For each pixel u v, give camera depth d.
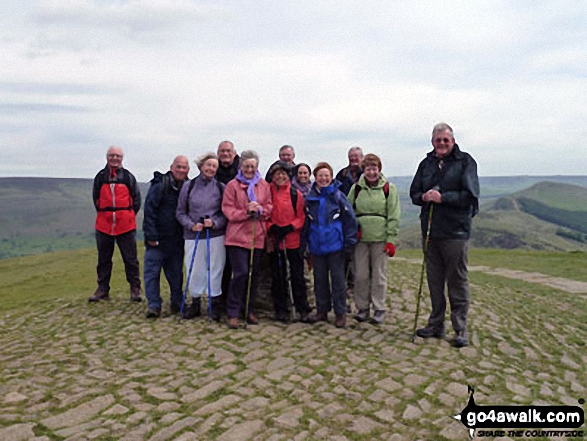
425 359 6.57
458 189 6.93
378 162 7.87
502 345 7.47
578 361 6.99
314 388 5.55
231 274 8.54
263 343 7.08
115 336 7.45
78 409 4.89
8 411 4.80
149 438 4.36
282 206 7.99
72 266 19.62
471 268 17.02
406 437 4.56
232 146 8.45
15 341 7.44
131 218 9.93
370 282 8.35
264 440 4.39
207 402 5.11
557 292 12.22
